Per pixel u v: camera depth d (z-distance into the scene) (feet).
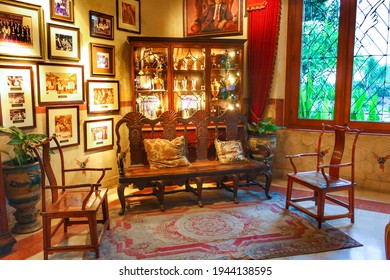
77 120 12.71
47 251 8.16
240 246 8.84
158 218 10.85
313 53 14.65
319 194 9.86
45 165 8.81
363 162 13.65
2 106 10.03
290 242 9.04
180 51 14.74
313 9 14.43
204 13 15.81
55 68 11.69
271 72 14.70
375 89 13.47
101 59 13.56
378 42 13.20
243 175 12.44
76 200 8.91
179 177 11.57
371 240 9.16
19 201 9.62
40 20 11.01
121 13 14.28
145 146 12.50
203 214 11.13
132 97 14.25
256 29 14.80
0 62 9.94
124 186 11.12
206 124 13.30
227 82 15.29
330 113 14.55
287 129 15.20
